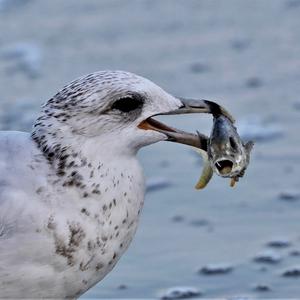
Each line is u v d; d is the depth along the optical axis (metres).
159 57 19.44
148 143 9.72
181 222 13.31
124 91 9.54
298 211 13.43
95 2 22.75
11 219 9.29
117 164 9.58
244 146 9.88
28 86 18.42
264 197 13.82
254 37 20.03
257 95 17.25
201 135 9.89
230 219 13.31
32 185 9.40
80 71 19.06
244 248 12.61
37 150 9.55
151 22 21.34
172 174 14.60
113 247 9.64
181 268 12.28
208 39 20.14
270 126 15.91
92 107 9.48
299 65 18.50
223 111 9.93
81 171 9.47
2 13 22.28
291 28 20.34
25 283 9.38
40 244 9.31
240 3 21.97
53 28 21.27
